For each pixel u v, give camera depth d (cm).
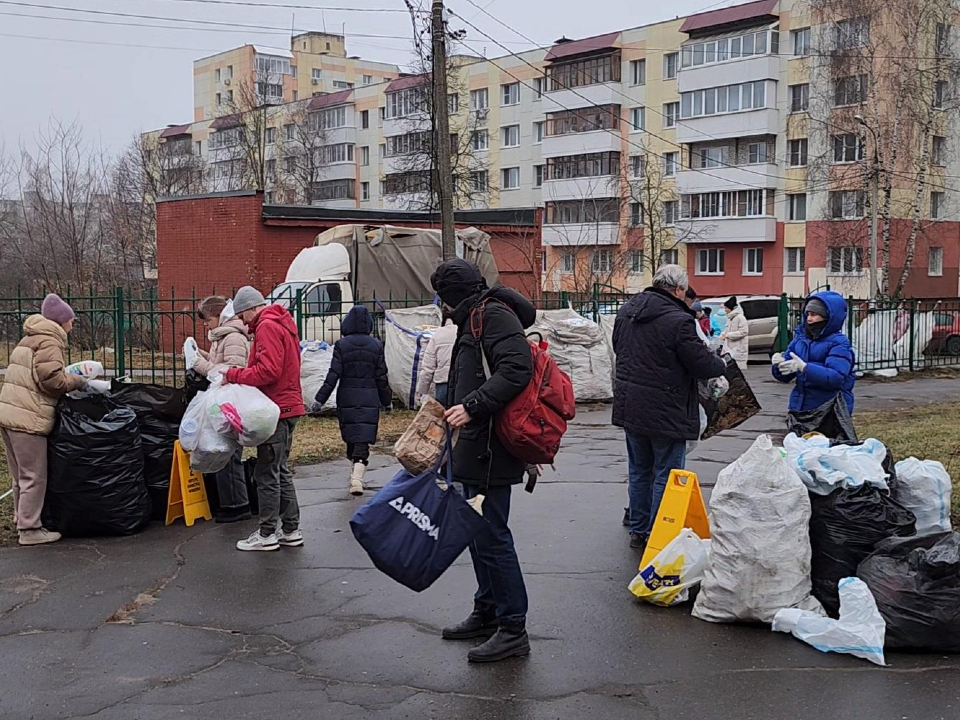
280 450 617
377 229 1820
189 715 386
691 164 4481
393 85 5722
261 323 606
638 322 587
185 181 5219
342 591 540
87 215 3212
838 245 3803
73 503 643
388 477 869
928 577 430
